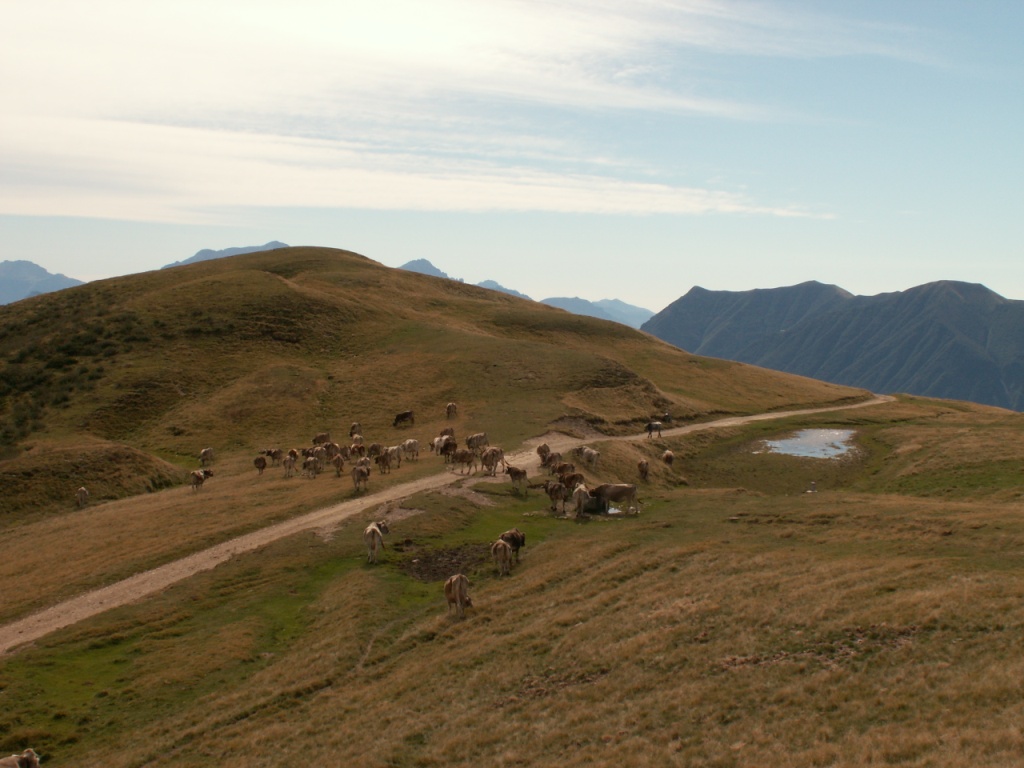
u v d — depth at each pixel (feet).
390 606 90.68
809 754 45.73
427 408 245.04
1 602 104.47
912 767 41.83
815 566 85.46
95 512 161.07
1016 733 42.86
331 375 284.20
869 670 56.59
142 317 326.44
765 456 222.07
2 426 244.83
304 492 151.84
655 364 361.71
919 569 77.77
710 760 47.78
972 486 159.74
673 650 67.62
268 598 97.19
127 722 69.00
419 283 473.67
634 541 110.01
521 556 109.50
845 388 392.06
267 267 448.24
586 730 55.62
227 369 286.25
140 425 247.91
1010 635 56.90
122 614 94.53
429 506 130.31
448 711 63.21
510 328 386.93
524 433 203.92
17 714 70.95
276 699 69.72
